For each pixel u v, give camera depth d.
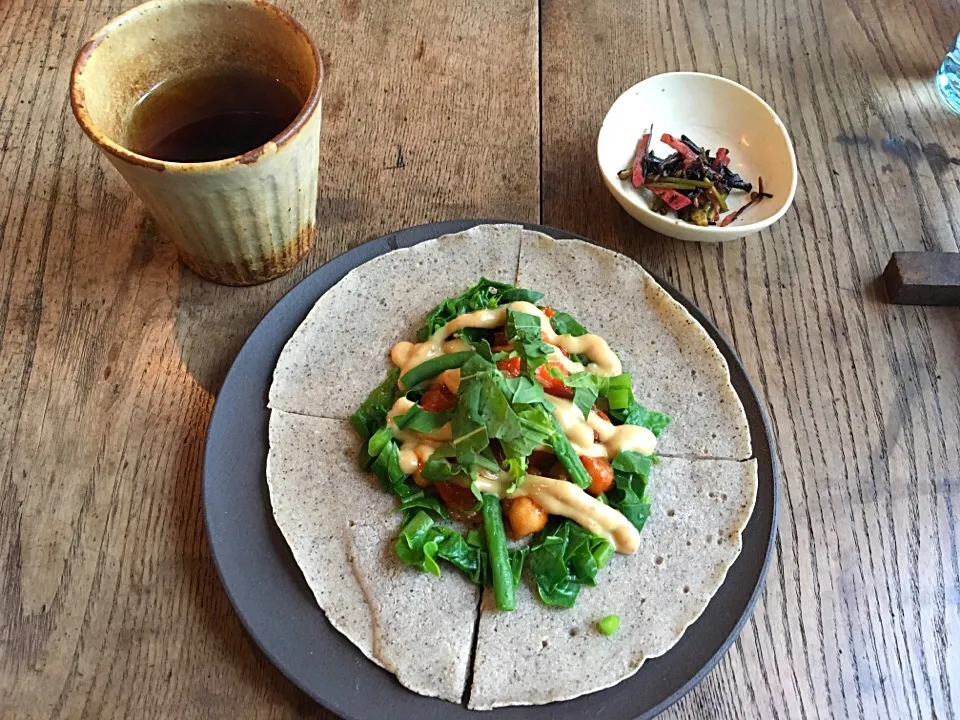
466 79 0.43
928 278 0.36
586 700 0.26
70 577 0.29
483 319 0.33
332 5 0.45
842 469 0.33
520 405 0.29
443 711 0.26
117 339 0.34
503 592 0.28
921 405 0.34
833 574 0.31
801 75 0.44
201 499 0.29
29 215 0.37
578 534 0.29
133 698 0.27
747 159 0.40
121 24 0.30
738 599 0.28
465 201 0.39
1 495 0.31
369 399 0.32
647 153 0.39
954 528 0.32
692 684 0.27
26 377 0.33
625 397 0.31
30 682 0.27
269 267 0.35
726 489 0.31
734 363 0.33
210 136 0.33
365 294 0.34
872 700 0.28
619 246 0.38
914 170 0.41
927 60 0.45
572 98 0.43
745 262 0.38
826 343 0.36
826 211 0.40
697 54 0.45
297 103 0.33
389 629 0.28
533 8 0.46
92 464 0.32
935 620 0.30
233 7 0.31
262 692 0.28
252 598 0.28
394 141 0.41
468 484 0.29
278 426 0.31
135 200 0.38
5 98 0.41
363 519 0.30
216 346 0.34
